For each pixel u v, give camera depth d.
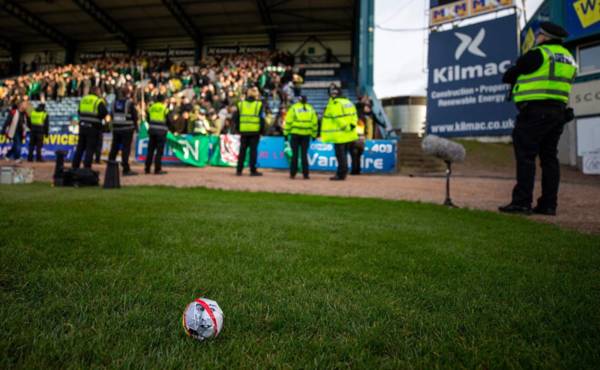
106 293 1.59
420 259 2.35
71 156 16.67
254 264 2.12
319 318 1.42
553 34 4.70
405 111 34.94
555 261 2.40
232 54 29.91
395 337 1.26
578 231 3.76
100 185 7.78
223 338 1.23
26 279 1.72
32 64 31.36
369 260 2.28
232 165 14.39
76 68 27.41
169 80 23.08
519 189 5.02
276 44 29.89
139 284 1.71
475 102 18.27
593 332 1.32
